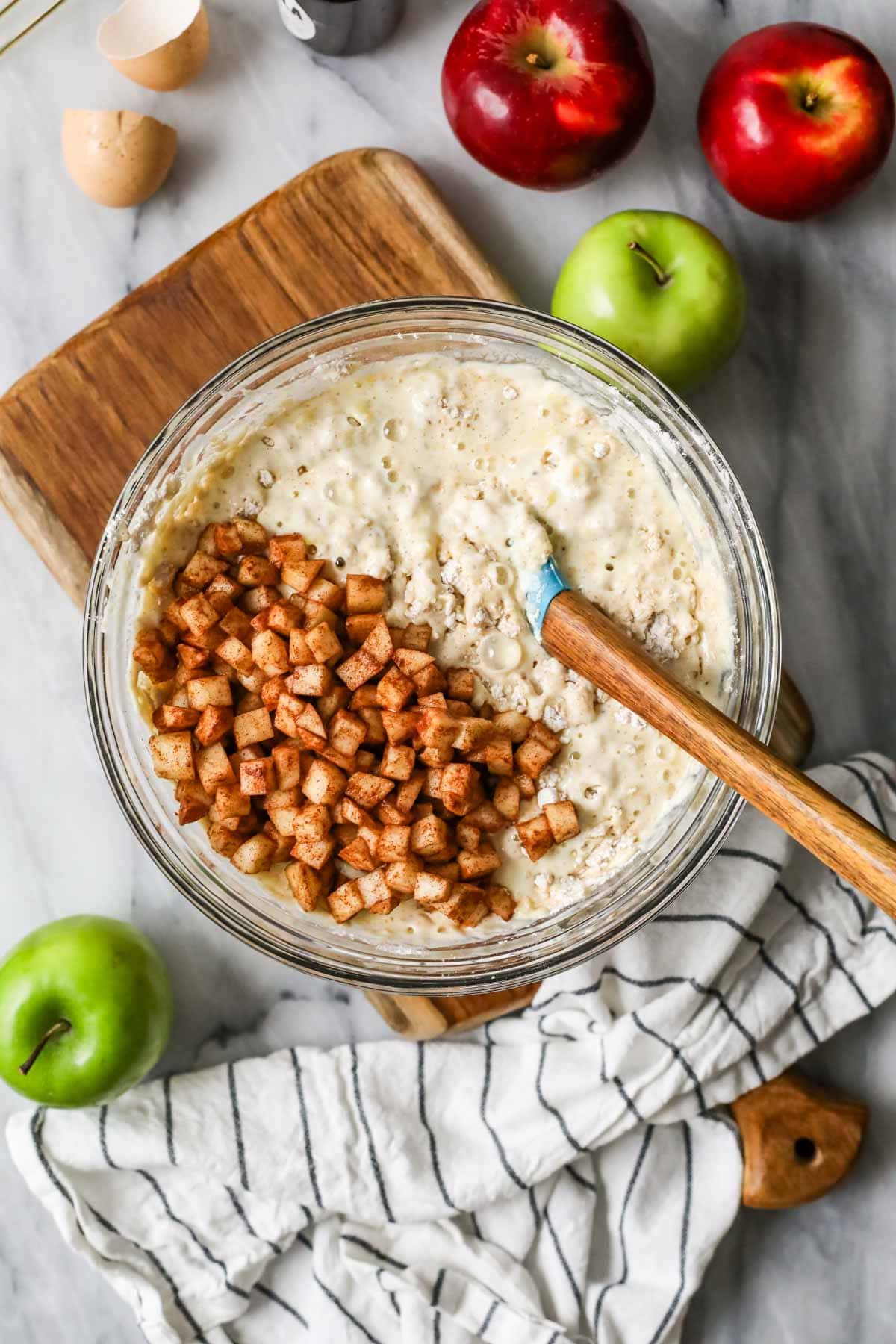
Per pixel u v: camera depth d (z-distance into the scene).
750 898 0.88
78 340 0.87
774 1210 0.92
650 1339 0.88
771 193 0.86
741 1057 0.89
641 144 0.90
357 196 0.87
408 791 0.81
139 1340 0.91
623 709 0.83
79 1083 0.85
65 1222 0.88
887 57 0.90
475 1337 0.88
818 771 0.89
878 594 0.91
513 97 0.84
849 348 0.91
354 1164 0.88
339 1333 0.88
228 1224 0.88
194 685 0.81
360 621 0.81
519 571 0.82
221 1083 0.89
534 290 0.90
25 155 0.90
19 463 0.86
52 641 0.91
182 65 0.88
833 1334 0.91
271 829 0.83
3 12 0.89
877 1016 0.92
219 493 0.83
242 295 0.87
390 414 0.83
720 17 0.90
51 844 0.91
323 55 0.90
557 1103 0.88
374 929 0.84
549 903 0.83
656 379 0.81
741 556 0.83
